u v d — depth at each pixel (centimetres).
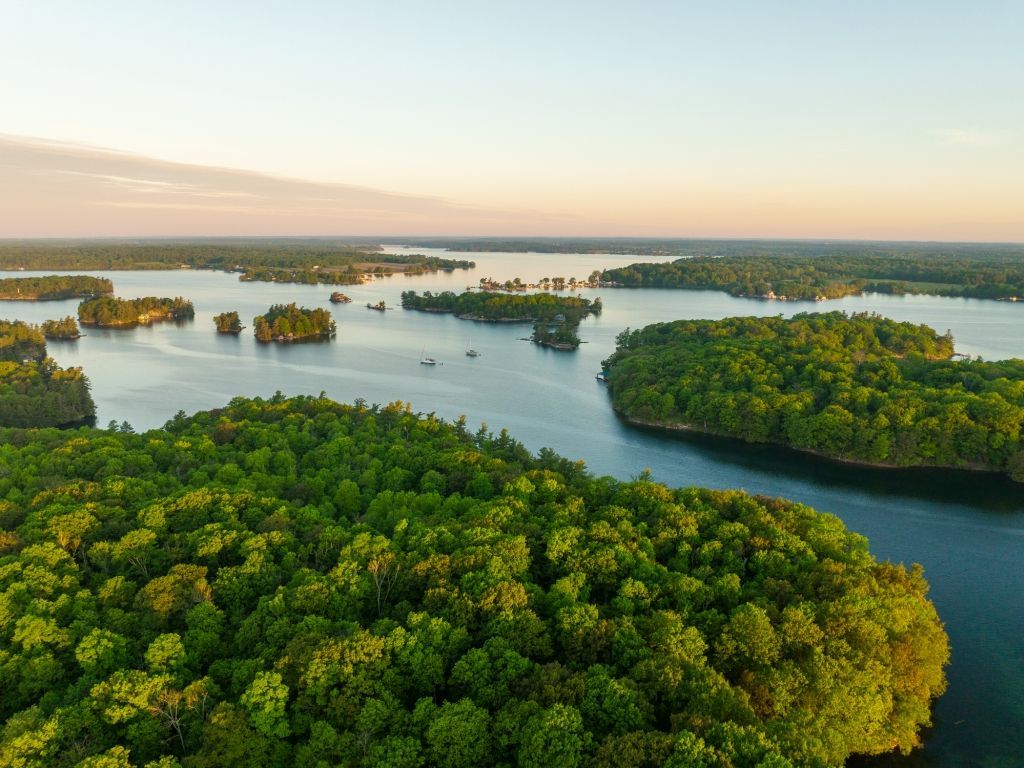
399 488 12000
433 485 11700
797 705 6825
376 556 8444
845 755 6278
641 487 11162
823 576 8619
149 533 8975
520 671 6550
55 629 7088
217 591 7969
